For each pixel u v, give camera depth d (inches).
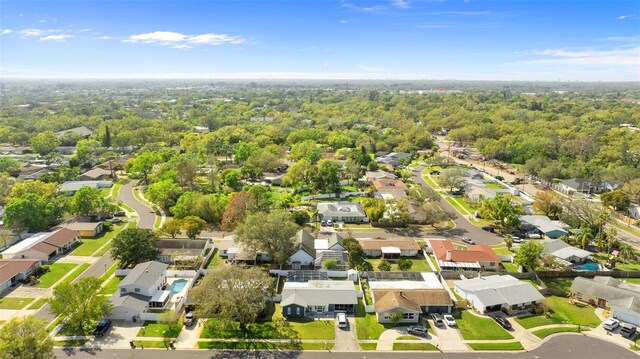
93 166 7145.7
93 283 2635.3
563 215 4601.4
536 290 3016.7
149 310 2824.8
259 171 6422.2
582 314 2883.9
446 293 2930.6
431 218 4532.5
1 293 3031.5
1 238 3875.5
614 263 3644.2
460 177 6008.9
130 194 5664.4
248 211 4163.4
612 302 2874.0
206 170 6717.5
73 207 4576.8
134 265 3516.2
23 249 3550.7
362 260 3481.8
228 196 4909.0
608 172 6043.3
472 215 4953.3
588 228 4151.1
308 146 7726.4
